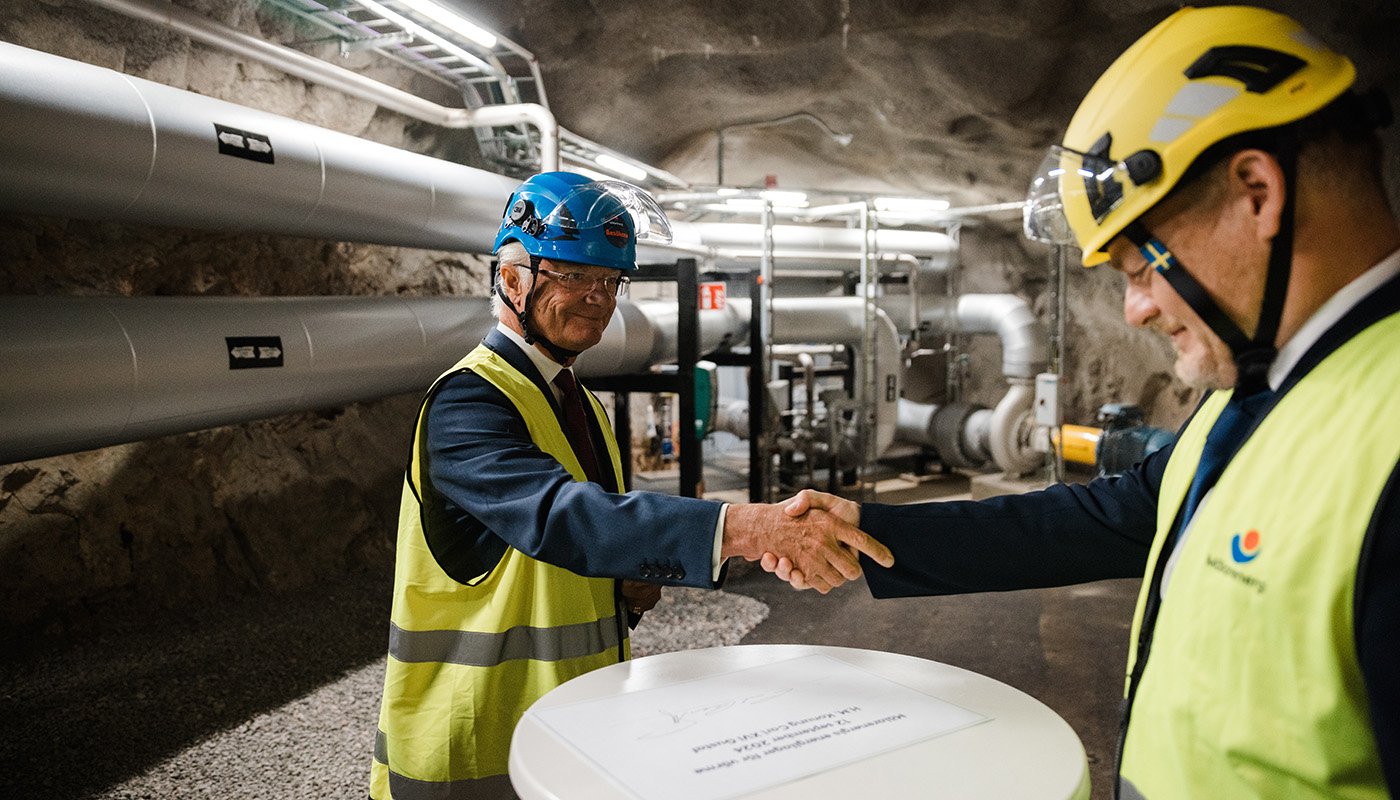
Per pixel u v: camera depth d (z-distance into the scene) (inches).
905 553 51.1
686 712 45.2
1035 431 321.1
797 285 436.1
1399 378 26.8
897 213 334.6
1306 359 30.8
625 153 319.0
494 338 64.3
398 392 169.2
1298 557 27.0
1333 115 29.9
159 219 126.7
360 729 126.6
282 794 108.4
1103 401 403.5
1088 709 138.9
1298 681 26.9
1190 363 34.6
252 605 181.2
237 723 127.4
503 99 261.6
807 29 271.3
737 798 36.5
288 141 137.3
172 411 125.0
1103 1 255.1
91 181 112.0
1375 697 24.3
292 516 198.5
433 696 60.0
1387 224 30.5
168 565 174.7
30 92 103.1
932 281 407.2
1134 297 36.2
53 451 114.4
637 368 220.4
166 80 167.3
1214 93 31.0
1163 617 33.7
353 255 215.2
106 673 144.1
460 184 173.3
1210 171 31.3
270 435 197.5
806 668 51.6
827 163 363.9
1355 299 30.0
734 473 381.7
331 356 147.2
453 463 56.2
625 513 50.9
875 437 317.1
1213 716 29.6
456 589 60.1
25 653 150.6
